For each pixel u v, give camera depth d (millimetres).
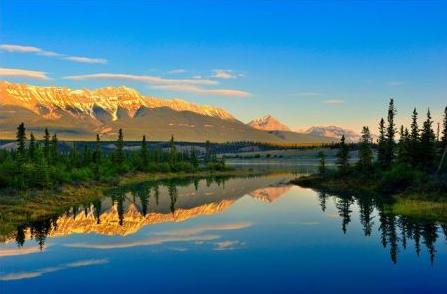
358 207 61406
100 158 136125
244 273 29609
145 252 35562
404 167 79125
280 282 27672
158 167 157375
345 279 28234
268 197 79125
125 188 100750
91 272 30141
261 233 43156
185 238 41094
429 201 58344
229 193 88000
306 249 36031
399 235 40812
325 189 91938
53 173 81375
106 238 41344
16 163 73938
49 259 33594
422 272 29547
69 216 55344
